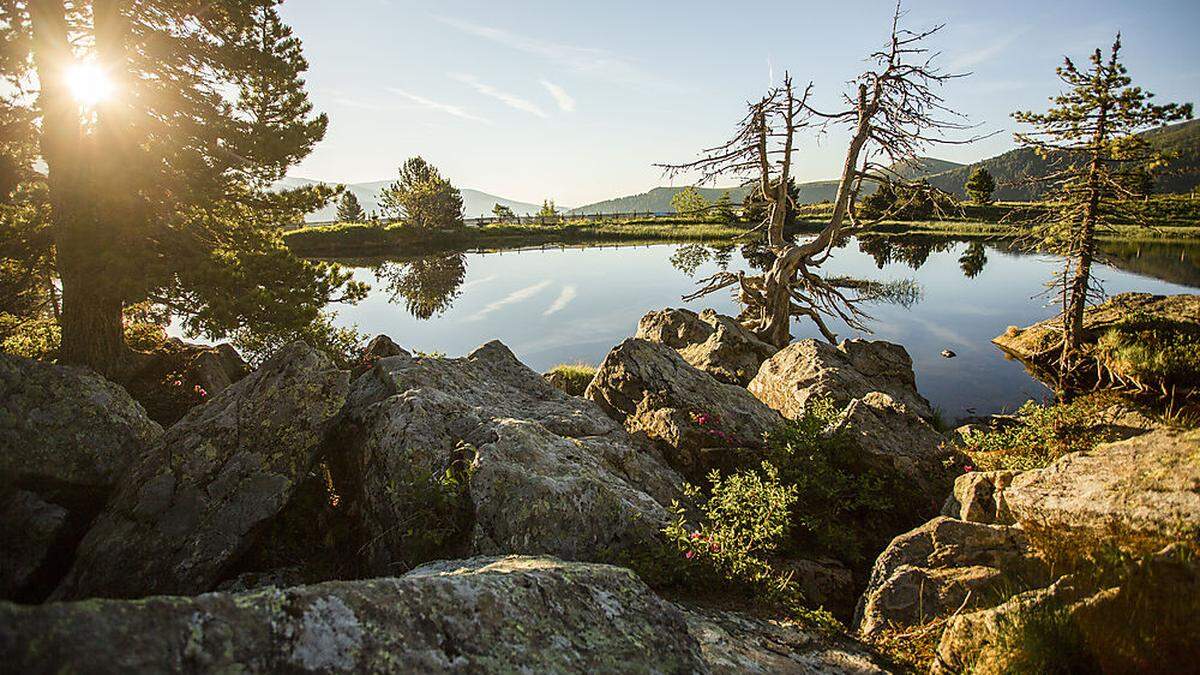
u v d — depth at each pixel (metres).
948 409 16.72
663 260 54.50
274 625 2.22
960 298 34.28
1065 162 21.30
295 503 6.96
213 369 12.66
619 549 5.66
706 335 19.89
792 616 5.08
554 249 66.69
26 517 5.70
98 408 6.77
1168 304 23.52
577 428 8.77
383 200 86.00
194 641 2.01
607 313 30.03
